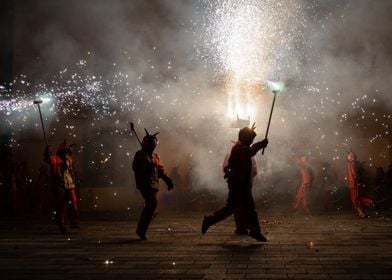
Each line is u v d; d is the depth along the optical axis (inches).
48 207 669.3
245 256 286.8
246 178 335.3
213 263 267.1
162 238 370.3
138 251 310.2
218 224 463.8
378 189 646.5
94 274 243.9
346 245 323.9
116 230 430.6
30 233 416.8
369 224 453.1
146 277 235.3
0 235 403.2
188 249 315.0
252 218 334.3
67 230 435.5
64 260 282.7
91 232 417.4
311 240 348.8
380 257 279.0
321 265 257.1
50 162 417.7
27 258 290.4
